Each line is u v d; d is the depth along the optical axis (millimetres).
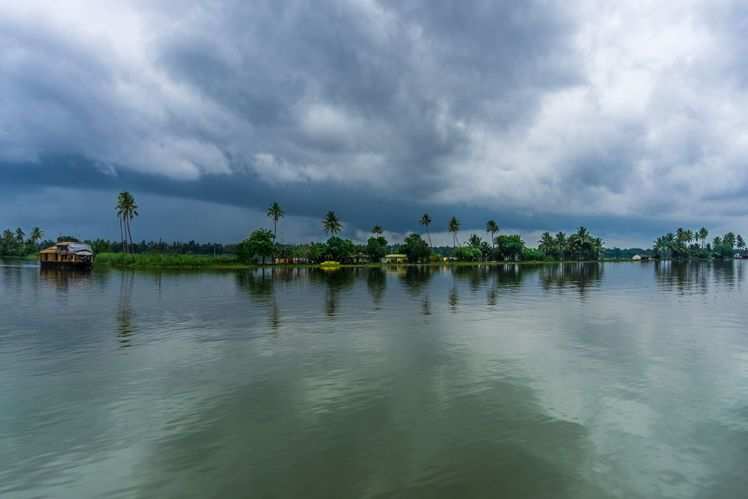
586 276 78750
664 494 8211
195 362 17797
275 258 156000
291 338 22359
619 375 15531
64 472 9391
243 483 8773
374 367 16828
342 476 8945
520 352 19016
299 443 10453
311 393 13945
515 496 8172
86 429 11477
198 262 125562
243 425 11562
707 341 20969
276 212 157500
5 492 8672
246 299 40688
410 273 94938
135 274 86312
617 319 27688
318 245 166875
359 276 82188
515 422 11484
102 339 22406
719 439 10406
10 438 11016
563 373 15828
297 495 8305
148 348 20344
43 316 30156
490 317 28906
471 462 9430
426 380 15148
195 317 29484
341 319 28391
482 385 14539
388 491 8367
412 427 11266
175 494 8492
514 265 155375
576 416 11867
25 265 127625
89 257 104688
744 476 8797
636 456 9633
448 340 21578
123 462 9750
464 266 144750
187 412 12508
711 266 138250
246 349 20000
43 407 13023
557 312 31062
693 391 13789
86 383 15203
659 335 22469
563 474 8898
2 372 16578
